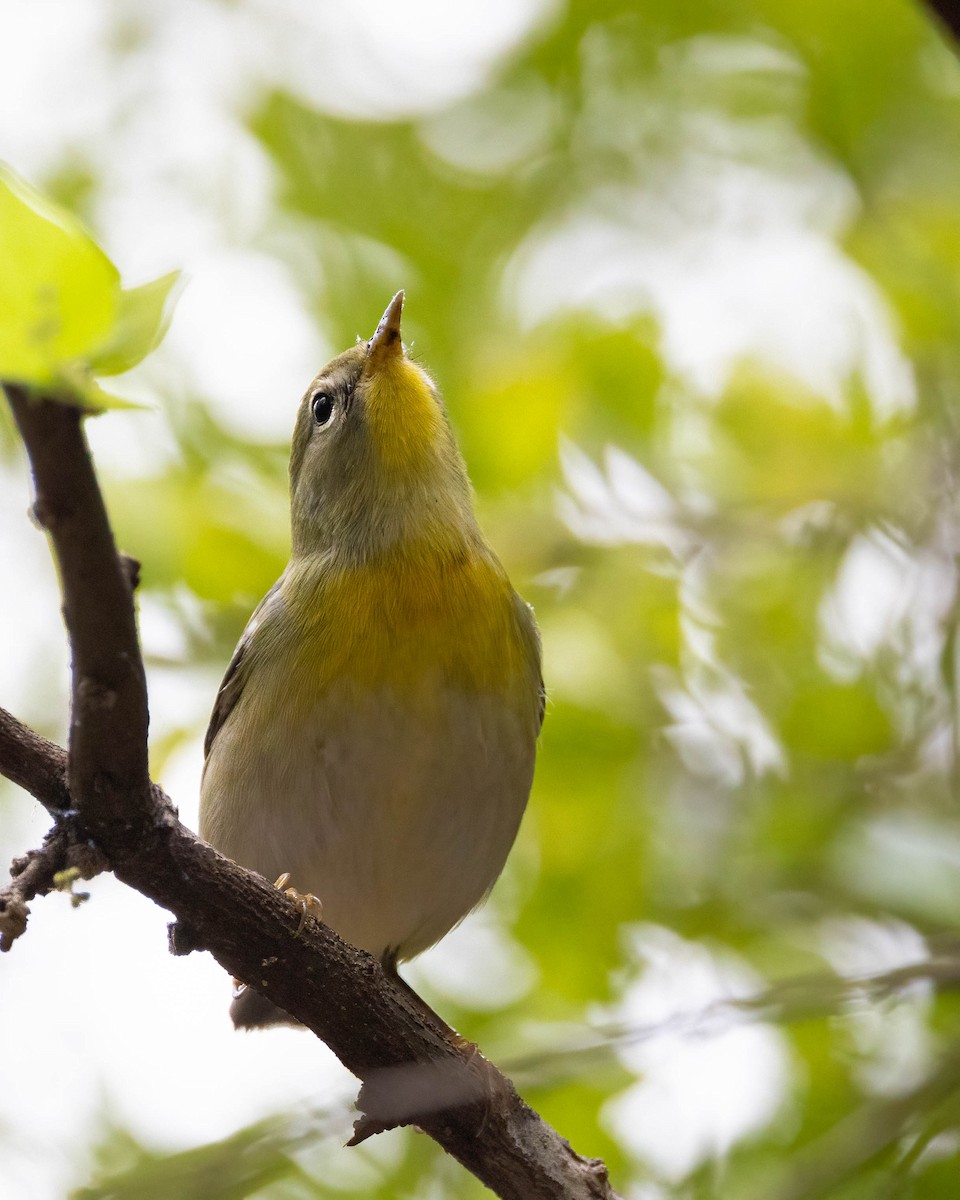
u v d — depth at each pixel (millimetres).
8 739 6359
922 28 11938
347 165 12711
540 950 10797
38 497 5371
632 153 12734
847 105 12141
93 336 4664
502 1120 7797
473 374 12000
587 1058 7965
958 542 10977
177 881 6707
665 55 12586
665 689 10859
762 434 11523
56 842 6383
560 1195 7820
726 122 12648
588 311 11914
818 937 10383
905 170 12070
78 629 5754
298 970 7102
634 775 10594
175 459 11602
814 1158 8781
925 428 11359
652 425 11516
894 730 10656
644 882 10453
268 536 11148
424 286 12562
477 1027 11008
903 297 11477
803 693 10672
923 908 9672
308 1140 7688
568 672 10703
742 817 10406
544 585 11344
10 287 4586
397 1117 7402
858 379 11586
